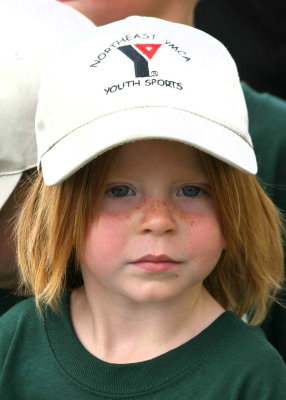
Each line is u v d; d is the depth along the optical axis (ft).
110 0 25.22
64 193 18.72
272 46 33.76
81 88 18.28
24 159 20.90
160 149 18.16
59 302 19.88
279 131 23.88
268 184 23.08
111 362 18.92
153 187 18.19
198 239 18.17
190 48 18.67
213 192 18.52
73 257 19.70
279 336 22.89
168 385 18.47
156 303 18.76
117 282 18.38
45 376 19.22
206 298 19.49
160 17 25.70
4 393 19.40
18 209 20.99
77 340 19.30
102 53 18.58
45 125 18.74
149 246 17.93
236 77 18.81
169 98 17.88
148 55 18.28
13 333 19.80
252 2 33.35
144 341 19.03
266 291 20.42
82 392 18.85
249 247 19.57
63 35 22.02
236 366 18.40
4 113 20.74
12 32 21.79
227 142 17.80
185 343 18.70
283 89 34.35
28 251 19.54
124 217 18.12
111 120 17.76
